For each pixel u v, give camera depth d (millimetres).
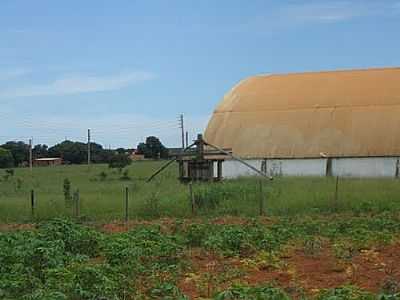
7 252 15000
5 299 11828
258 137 46281
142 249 15727
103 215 25656
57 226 18016
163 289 12539
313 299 11375
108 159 94750
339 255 16391
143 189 33031
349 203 26609
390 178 40219
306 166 44406
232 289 11219
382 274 14430
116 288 12180
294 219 23672
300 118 46438
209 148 45750
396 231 20391
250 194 27750
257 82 51844
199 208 26656
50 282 12133
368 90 47000
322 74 50688
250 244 17500
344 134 44500
